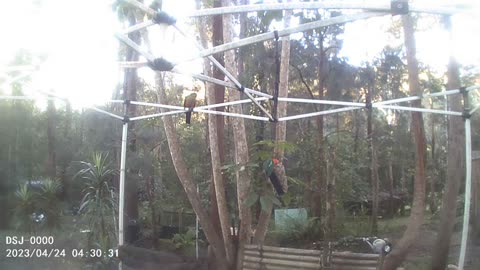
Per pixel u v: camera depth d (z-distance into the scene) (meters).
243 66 11.80
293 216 10.54
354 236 9.41
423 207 7.15
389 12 3.15
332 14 9.09
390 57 15.08
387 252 5.75
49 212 9.08
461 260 5.66
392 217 16.91
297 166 9.65
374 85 15.55
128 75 12.03
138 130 11.48
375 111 16.31
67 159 12.92
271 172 5.90
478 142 11.00
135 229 10.49
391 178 17.41
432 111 5.73
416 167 7.34
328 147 8.05
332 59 14.23
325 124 16.33
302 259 5.84
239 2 8.38
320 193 8.15
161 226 11.15
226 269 7.05
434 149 18.12
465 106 5.72
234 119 7.26
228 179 8.64
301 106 13.51
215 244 7.26
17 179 11.73
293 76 14.50
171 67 3.46
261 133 10.62
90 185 8.09
